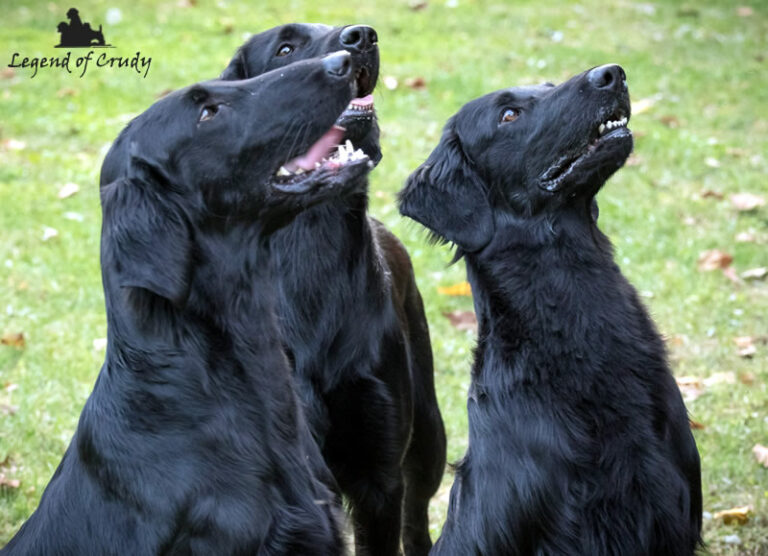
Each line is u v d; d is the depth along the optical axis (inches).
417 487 375.9
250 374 266.5
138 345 253.4
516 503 285.9
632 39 1081.4
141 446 253.3
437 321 547.2
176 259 248.8
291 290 317.1
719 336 524.4
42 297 567.8
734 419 444.5
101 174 269.3
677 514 281.0
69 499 260.2
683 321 537.3
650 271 591.2
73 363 498.6
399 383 331.3
